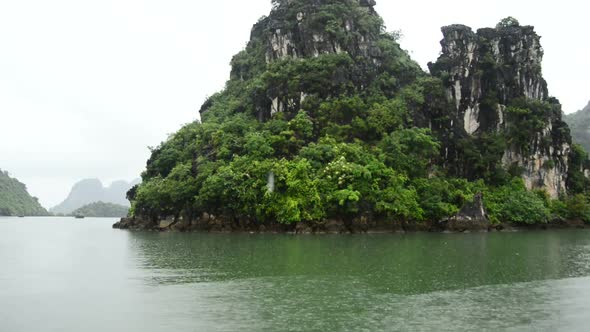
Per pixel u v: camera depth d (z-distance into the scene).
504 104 92.94
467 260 36.91
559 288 26.80
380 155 72.06
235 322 20.12
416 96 86.19
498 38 96.44
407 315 21.16
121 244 52.81
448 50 96.06
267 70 90.44
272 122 79.31
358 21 98.38
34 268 34.56
